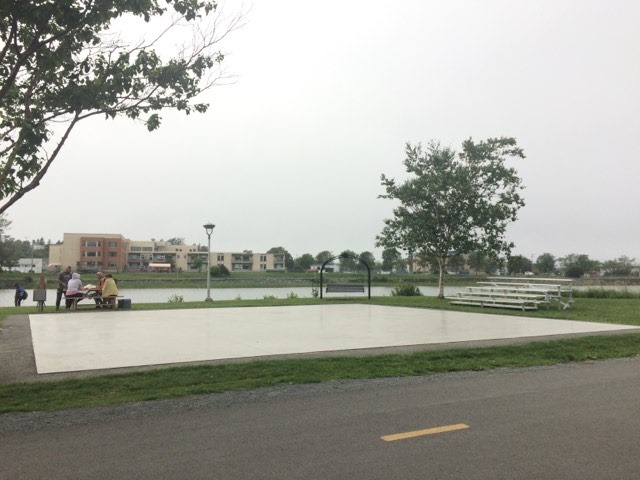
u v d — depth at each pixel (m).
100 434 5.03
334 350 9.73
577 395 6.54
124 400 6.32
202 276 94.69
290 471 4.09
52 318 16.00
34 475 4.03
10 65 7.50
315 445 4.68
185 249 137.88
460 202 24.02
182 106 7.95
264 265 139.62
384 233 25.92
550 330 12.79
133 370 7.82
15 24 6.84
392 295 31.34
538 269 109.62
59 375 7.50
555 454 4.41
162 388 6.92
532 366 8.70
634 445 4.63
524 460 4.28
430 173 24.48
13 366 8.16
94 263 111.88
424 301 23.91
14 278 73.81
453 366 8.51
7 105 7.70
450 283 68.06
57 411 5.87
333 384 7.23
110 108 7.59
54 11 6.80
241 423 5.38
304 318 16.14
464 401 6.26
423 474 4.01
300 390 6.87
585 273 102.31
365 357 9.00
